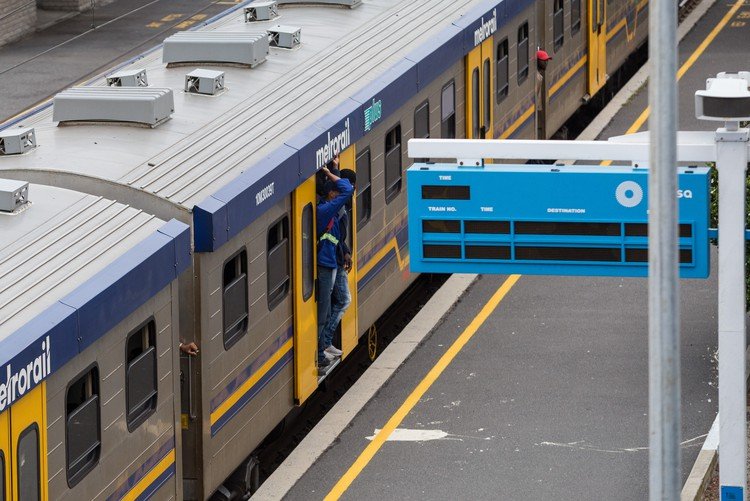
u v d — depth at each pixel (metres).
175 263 31.38
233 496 36.47
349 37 46.44
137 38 94.56
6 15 92.88
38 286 28.02
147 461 31.14
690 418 39.94
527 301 48.75
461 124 50.84
